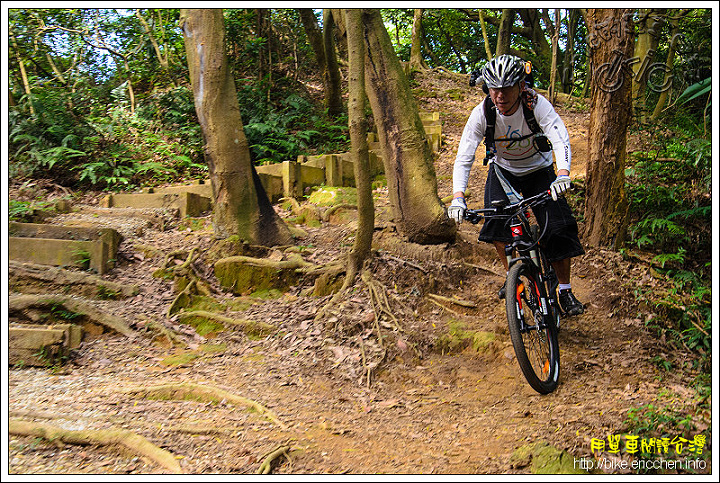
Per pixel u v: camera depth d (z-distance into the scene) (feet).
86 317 12.96
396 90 16.49
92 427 8.55
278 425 9.29
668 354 12.59
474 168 26.25
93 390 10.21
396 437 9.12
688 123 25.90
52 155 22.79
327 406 10.32
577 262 17.12
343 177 23.91
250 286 15.56
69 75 31.68
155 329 13.17
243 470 7.81
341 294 14.44
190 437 8.65
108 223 18.28
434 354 12.75
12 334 11.33
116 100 30.76
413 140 16.47
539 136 10.78
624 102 17.01
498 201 10.31
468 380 11.62
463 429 9.40
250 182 17.06
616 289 15.57
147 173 25.50
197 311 13.98
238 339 13.19
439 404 10.47
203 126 16.80
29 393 9.82
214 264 15.84
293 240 17.51
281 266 15.61
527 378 10.02
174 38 33.30
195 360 12.15
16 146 23.88
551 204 11.19
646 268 16.74
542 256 11.78
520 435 8.99
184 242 17.66
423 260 16.12
